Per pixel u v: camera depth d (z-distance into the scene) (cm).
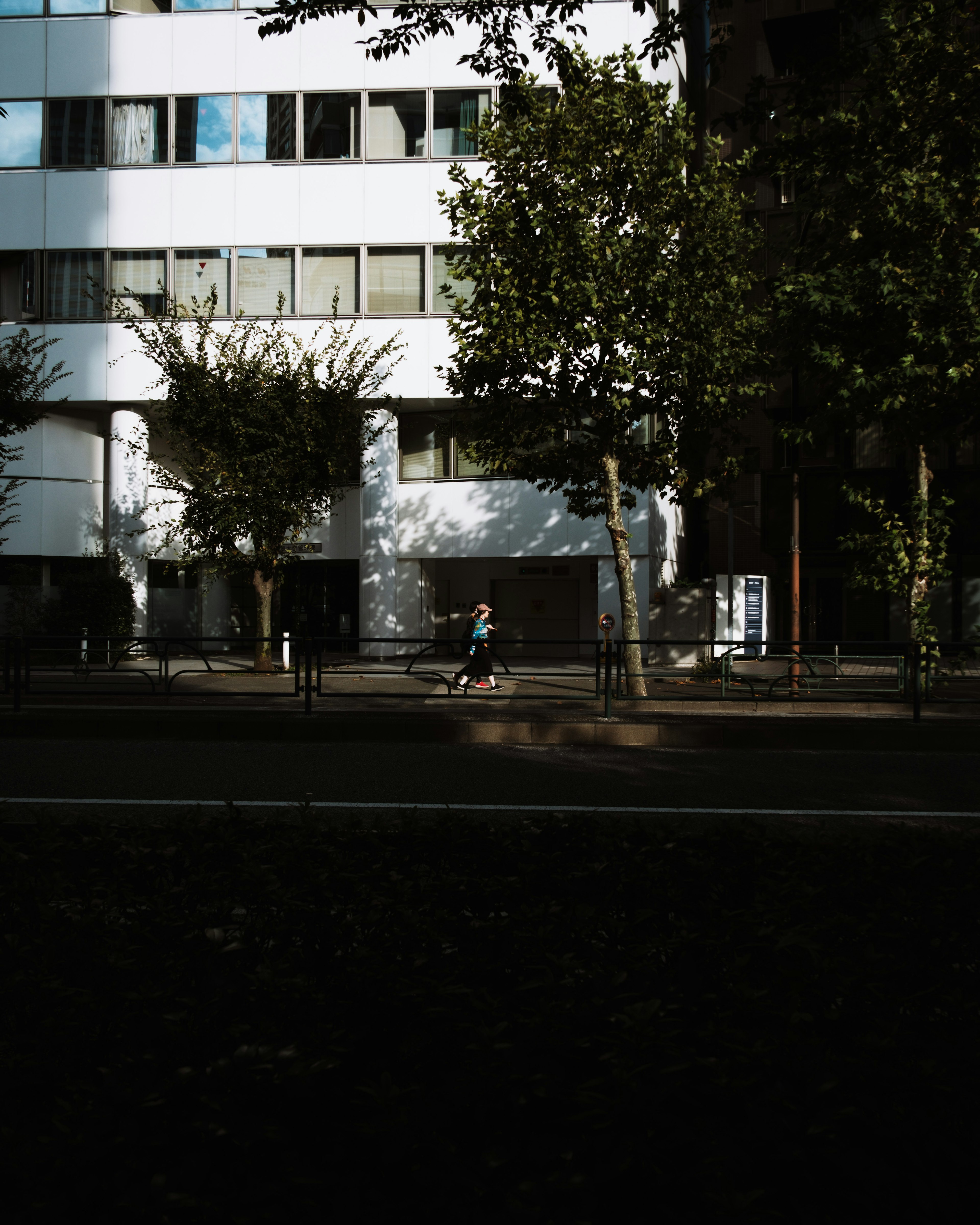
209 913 233
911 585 1631
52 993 190
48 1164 152
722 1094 161
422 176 2358
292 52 2381
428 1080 176
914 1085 163
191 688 1415
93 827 312
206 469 2008
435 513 2491
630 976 200
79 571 2575
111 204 2422
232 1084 164
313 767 888
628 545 1678
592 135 1315
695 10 681
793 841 297
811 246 738
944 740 1074
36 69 2434
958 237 833
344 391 2075
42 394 2275
